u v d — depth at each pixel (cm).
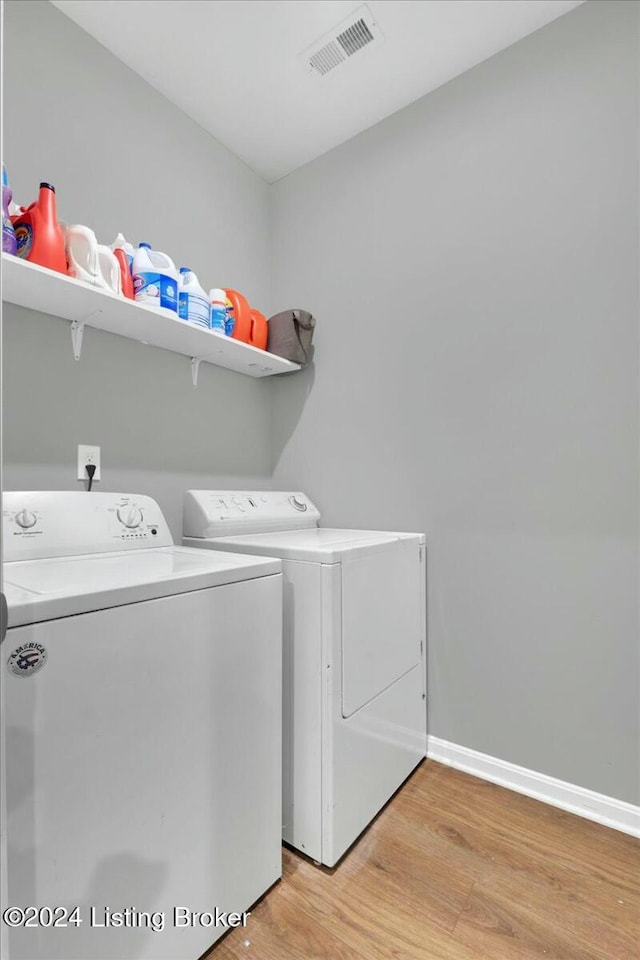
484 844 140
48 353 151
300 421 234
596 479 154
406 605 173
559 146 163
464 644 180
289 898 121
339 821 133
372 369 209
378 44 173
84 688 83
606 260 153
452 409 185
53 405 152
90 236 136
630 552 149
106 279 141
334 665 132
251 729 117
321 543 154
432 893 122
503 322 174
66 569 110
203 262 208
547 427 164
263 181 246
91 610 85
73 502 137
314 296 230
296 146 223
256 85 189
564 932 112
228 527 180
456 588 183
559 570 161
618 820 147
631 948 108
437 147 192
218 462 213
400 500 198
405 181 201
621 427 150
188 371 200
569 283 160
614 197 152
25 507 126
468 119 184
